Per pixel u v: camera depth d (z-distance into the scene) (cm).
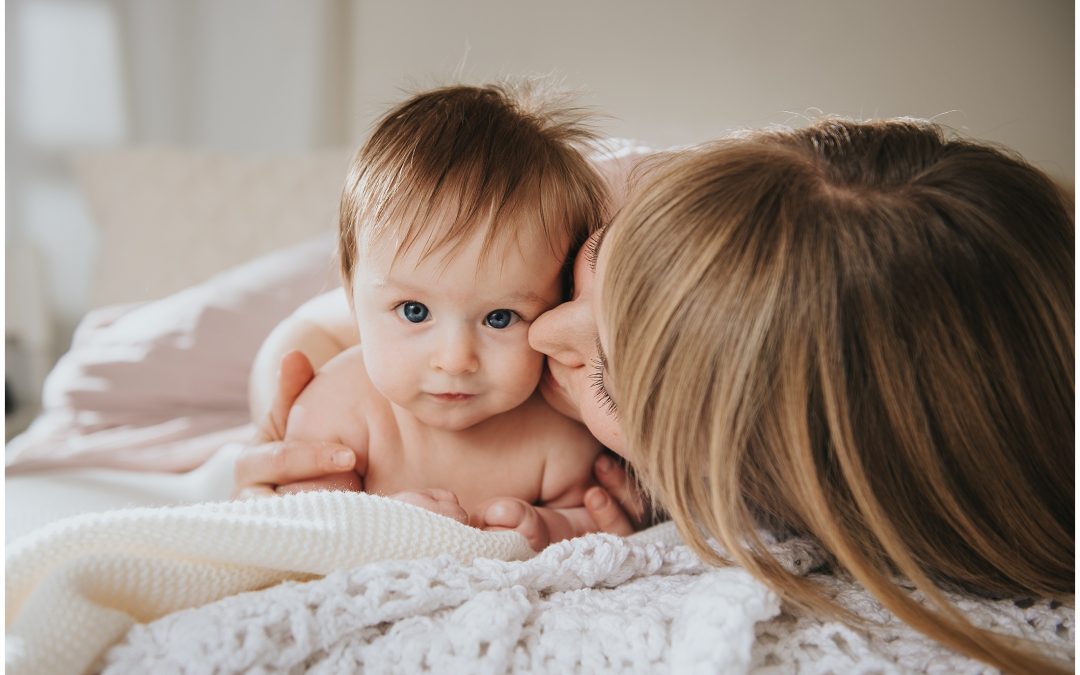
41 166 193
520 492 71
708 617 43
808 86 160
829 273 44
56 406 114
